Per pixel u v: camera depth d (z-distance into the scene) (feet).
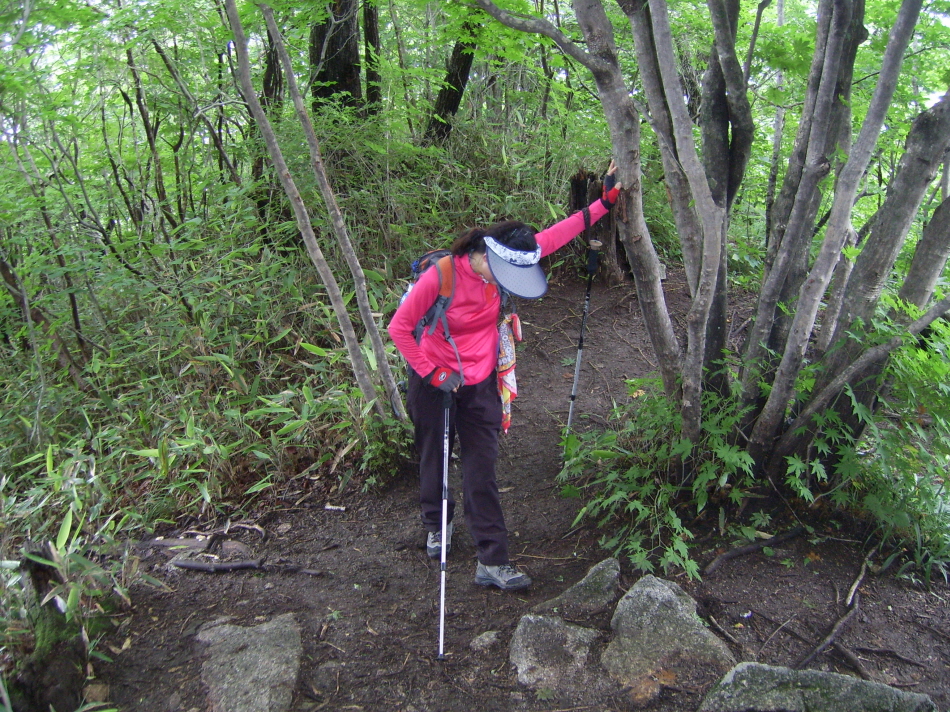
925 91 14.84
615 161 9.45
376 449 12.73
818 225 11.12
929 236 9.63
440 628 8.79
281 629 9.17
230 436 13.64
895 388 9.87
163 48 17.57
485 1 8.94
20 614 8.40
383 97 19.81
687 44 20.29
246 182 16.34
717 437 10.14
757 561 9.88
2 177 15.55
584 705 7.98
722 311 10.55
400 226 17.61
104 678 8.54
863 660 8.38
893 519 9.77
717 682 8.05
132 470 13.15
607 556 10.41
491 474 9.85
